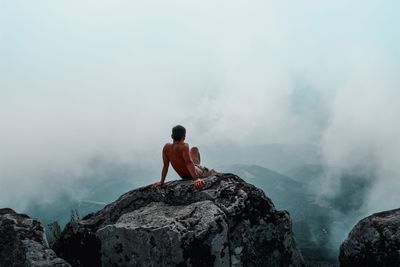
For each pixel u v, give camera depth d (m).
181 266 4.45
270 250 5.09
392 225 4.82
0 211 5.15
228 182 5.30
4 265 4.49
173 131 5.54
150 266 4.61
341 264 5.37
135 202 5.59
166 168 5.65
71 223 5.68
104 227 5.05
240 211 4.89
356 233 5.11
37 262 4.34
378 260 4.80
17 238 4.55
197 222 4.66
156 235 4.55
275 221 5.19
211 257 4.56
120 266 4.88
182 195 5.30
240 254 4.80
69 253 5.52
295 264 5.34
